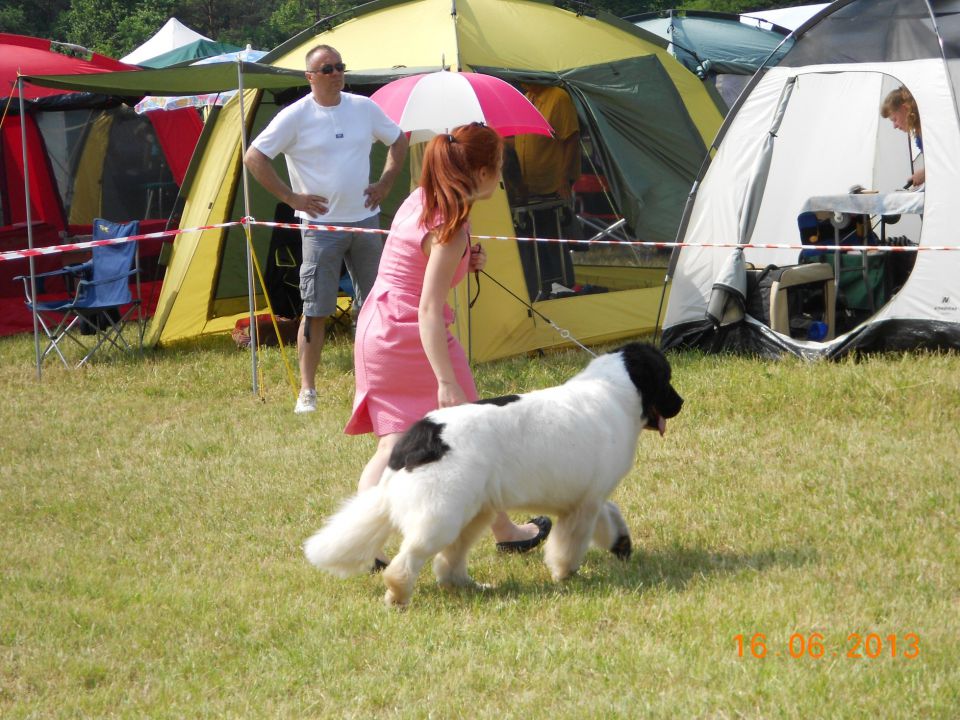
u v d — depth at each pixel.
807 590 3.90
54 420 7.39
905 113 7.89
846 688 3.11
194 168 9.77
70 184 12.33
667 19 16.64
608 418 4.07
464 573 4.20
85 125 12.22
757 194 8.15
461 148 3.93
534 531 4.73
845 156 9.84
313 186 7.18
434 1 9.34
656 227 9.47
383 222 10.62
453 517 3.75
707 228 8.34
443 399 4.05
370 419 4.44
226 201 9.81
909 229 9.09
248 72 7.67
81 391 8.29
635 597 3.98
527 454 3.86
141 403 7.80
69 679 3.52
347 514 3.90
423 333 4.02
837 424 6.28
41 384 8.56
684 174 9.72
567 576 4.22
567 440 3.93
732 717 3.04
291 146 7.17
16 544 4.95
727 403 6.73
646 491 5.32
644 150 9.56
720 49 15.56
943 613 3.64
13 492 5.76
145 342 9.91
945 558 4.20
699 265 8.31
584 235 9.20
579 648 3.53
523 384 7.45
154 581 4.38
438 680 3.39
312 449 6.37
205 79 8.19
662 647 3.49
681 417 6.59
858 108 9.73
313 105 7.15
